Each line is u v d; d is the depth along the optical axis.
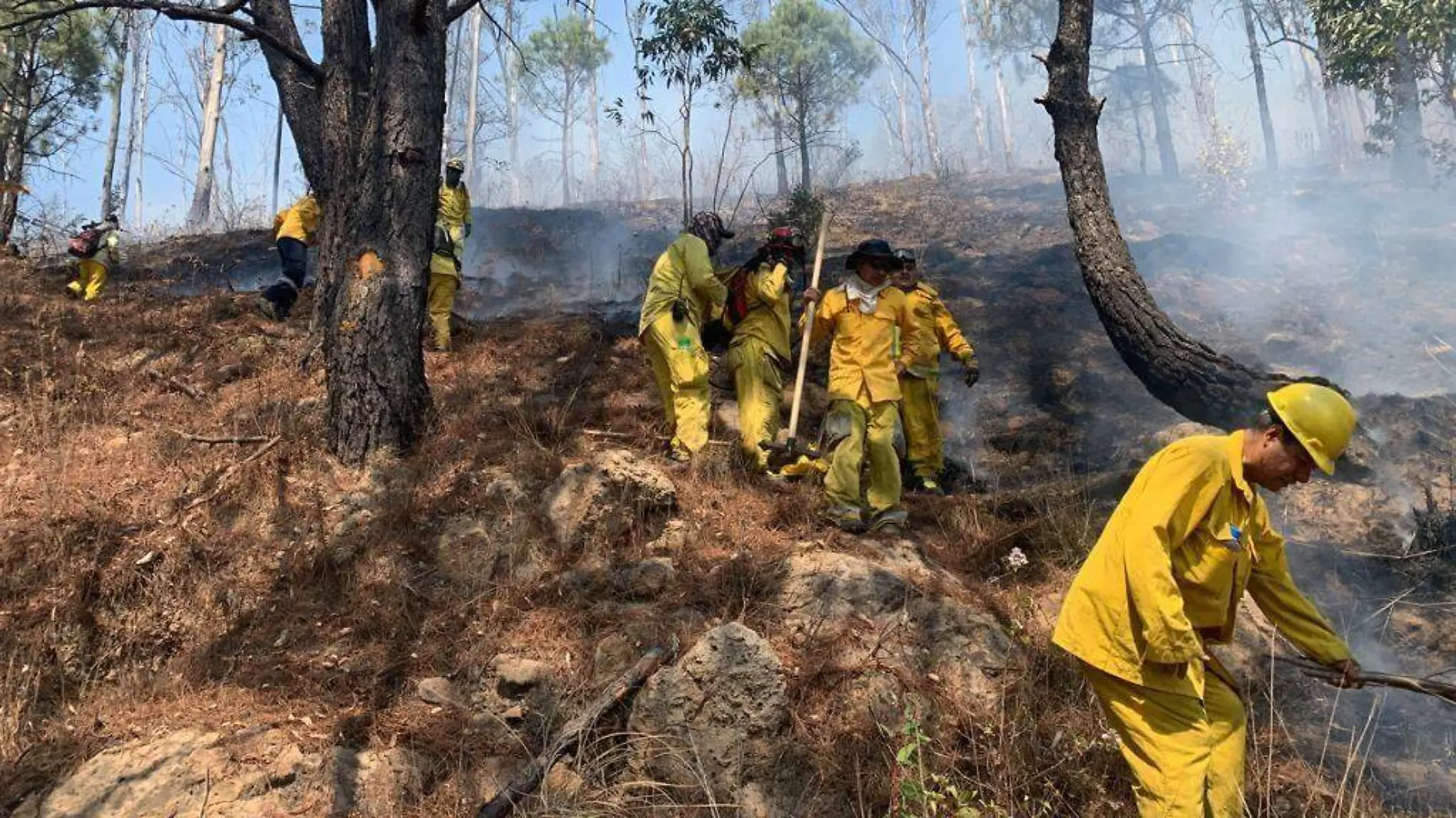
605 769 3.38
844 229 13.97
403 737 3.46
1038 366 7.71
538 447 5.36
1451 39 10.40
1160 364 6.02
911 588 4.15
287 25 8.71
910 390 5.99
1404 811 3.34
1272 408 2.68
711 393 6.70
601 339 7.77
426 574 4.37
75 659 3.88
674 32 9.75
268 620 4.09
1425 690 2.71
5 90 15.74
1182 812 2.57
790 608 4.05
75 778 3.24
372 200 5.66
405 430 5.44
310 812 3.17
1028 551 4.77
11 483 4.75
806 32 19.66
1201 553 2.73
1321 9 11.63
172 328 7.56
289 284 8.28
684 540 4.52
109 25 17.58
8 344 6.80
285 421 5.53
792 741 3.39
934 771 3.27
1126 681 2.69
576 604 4.10
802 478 5.34
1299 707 3.93
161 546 4.31
